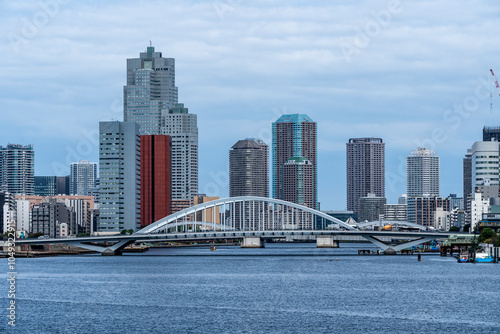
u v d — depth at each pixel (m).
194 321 191.00
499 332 176.00
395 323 187.25
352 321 190.12
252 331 177.88
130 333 176.62
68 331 179.38
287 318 195.12
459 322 188.38
